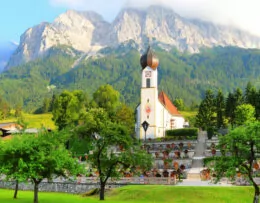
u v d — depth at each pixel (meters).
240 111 134.25
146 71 154.00
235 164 52.03
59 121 157.50
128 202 63.00
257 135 50.78
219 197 65.31
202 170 89.75
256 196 52.38
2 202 62.25
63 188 85.06
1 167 56.75
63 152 58.53
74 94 170.00
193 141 122.94
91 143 67.69
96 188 79.00
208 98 160.38
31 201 63.62
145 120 152.12
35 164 55.66
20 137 59.25
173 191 68.12
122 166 75.06
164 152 105.19
